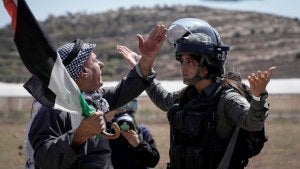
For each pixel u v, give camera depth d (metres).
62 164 5.39
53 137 5.59
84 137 5.37
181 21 6.44
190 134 6.21
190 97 6.46
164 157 19.84
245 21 186.00
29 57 5.12
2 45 148.25
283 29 174.38
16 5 5.00
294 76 125.81
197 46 6.28
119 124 6.80
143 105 52.22
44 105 5.46
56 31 188.62
